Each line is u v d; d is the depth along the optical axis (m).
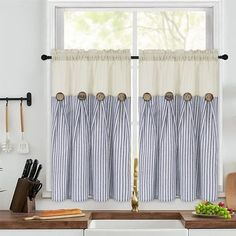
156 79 2.62
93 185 2.61
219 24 2.66
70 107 2.62
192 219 2.32
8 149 2.63
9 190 2.65
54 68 2.60
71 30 2.73
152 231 2.27
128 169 2.60
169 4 2.69
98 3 2.69
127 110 2.60
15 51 2.67
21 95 2.66
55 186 2.59
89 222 2.37
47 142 2.65
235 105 2.66
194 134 2.62
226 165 2.65
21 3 2.67
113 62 2.62
